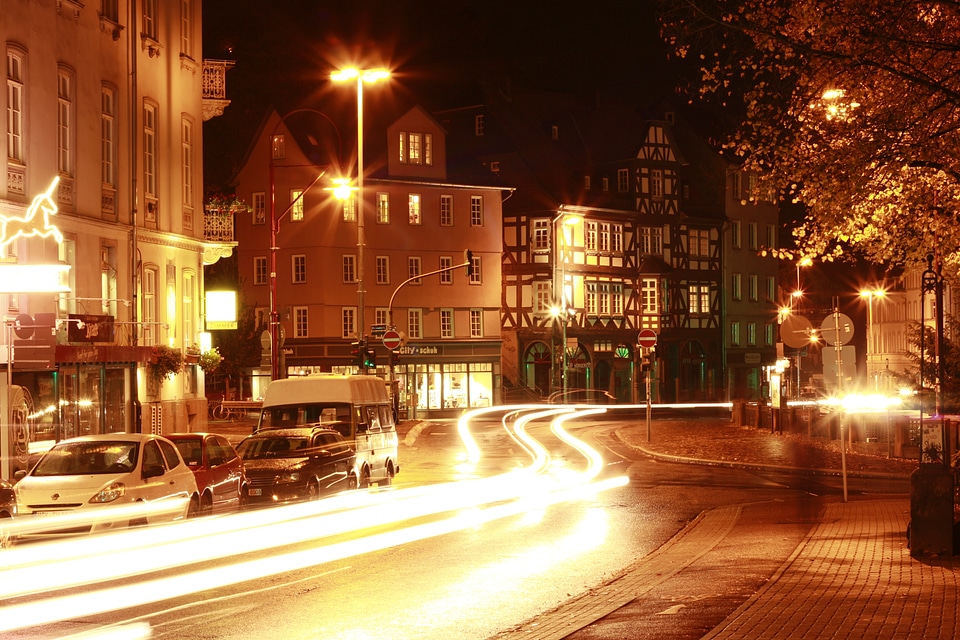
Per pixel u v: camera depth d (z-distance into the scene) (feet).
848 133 51.16
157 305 125.49
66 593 42.91
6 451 83.05
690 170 305.94
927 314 270.67
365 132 246.06
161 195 126.82
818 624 32.53
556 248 260.42
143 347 110.63
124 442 61.31
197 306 138.92
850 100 50.90
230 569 48.65
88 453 60.70
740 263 308.40
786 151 52.44
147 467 60.59
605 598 39.45
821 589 38.75
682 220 290.97
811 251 58.23
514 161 266.36
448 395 251.39
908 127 50.03
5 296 90.07
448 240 252.01
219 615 38.32
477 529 62.75
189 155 136.77
